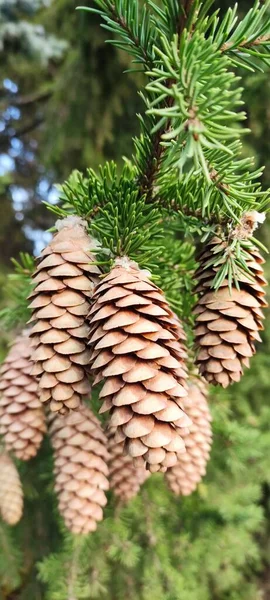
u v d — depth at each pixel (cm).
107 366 11
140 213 13
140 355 10
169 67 9
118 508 26
